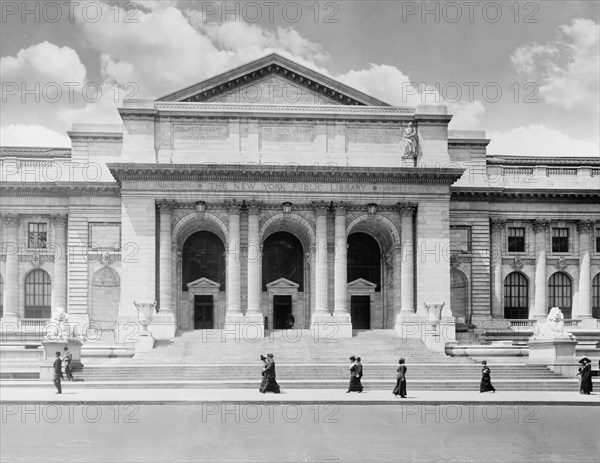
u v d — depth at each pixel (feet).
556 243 360.69
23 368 247.70
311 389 220.84
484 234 351.87
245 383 223.51
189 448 130.21
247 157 312.91
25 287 343.46
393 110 320.50
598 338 344.69
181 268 328.70
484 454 126.82
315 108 317.63
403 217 314.35
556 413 175.42
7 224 341.00
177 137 313.12
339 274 310.04
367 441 137.08
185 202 310.45
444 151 319.06
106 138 347.56
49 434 143.02
